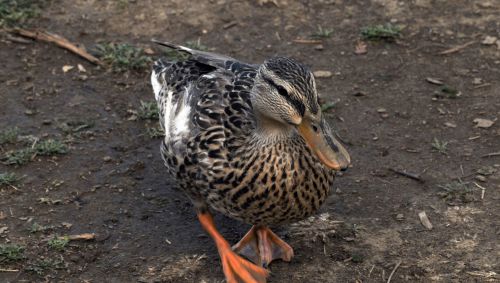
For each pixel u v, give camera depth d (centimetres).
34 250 742
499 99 980
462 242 750
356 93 998
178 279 710
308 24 1148
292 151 651
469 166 860
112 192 827
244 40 1115
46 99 982
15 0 1155
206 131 671
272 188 653
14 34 1102
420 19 1152
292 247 747
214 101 690
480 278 705
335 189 829
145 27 1134
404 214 791
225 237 770
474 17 1155
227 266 707
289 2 1194
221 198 675
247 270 707
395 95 996
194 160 673
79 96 991
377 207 802
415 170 857
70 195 820
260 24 1148
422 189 827
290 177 654
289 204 664
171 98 760
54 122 940
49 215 790
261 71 643
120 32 1123
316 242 754
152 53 1078
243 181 654
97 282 706
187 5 1181
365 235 762
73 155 883
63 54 1068
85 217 789
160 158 882
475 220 779
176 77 776
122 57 1053
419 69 1048
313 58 1077
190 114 698
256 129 655
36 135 914
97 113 960
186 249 748
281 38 1120
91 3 1177
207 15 1163
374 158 879
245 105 675
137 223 784
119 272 718
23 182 836
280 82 626
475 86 1009
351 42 1108
